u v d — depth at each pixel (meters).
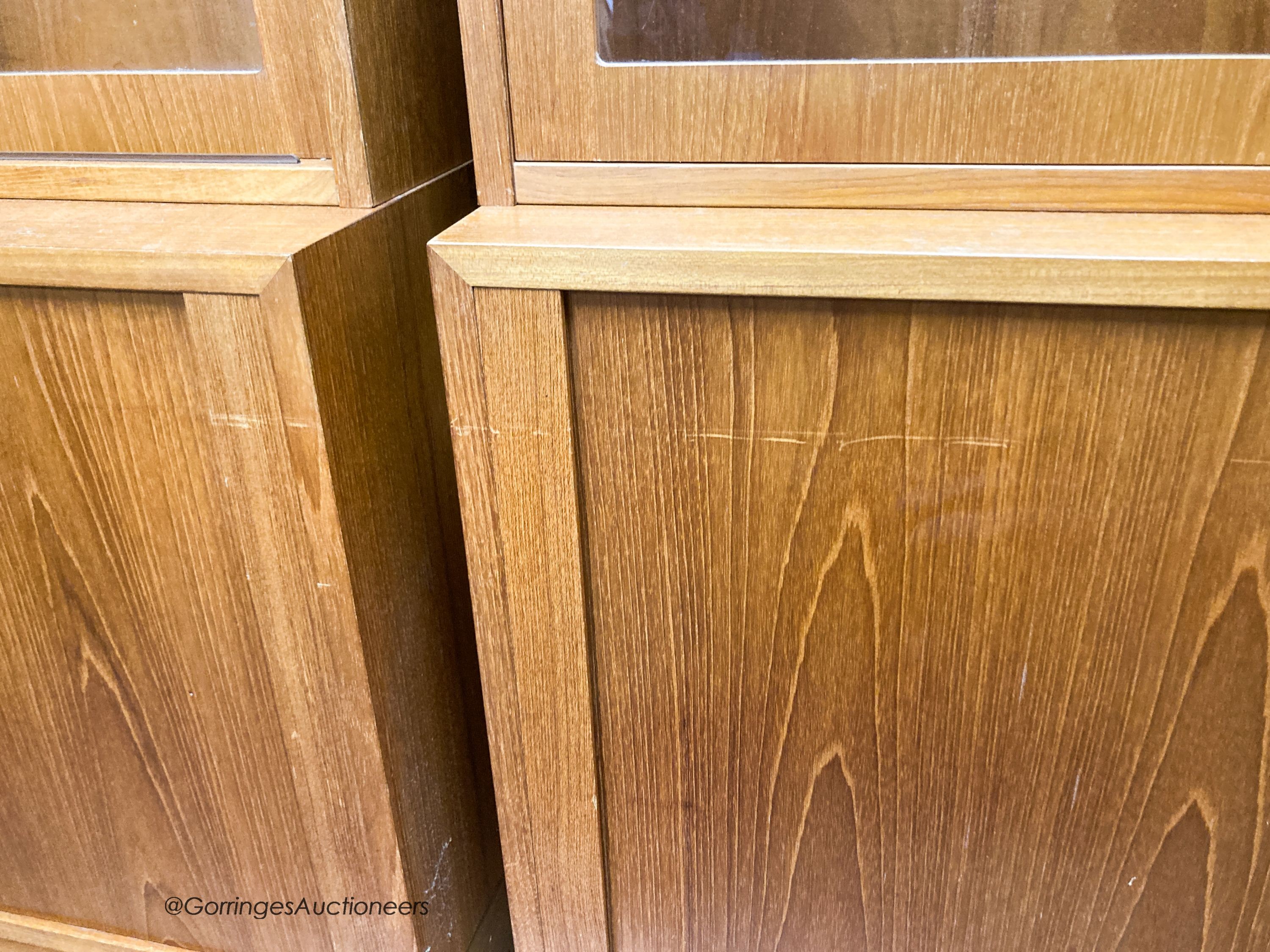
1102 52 0.51
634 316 0.54
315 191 0.62
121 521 0.66
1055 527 0.55
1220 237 0.49
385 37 0.61
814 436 0.56
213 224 0.60
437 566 0.75
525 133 0.57
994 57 0.51
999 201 0.54
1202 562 0.54
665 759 0.68
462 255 0.54
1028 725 0.61
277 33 0.58
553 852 0.73
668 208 0.58
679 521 0.60
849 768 0.65
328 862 0.75
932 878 0.68
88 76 0.62
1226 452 0.51
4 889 0.88
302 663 0.67
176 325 0.58
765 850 0.70
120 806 0.79
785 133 0.55
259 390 0.58
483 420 0.59
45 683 0.75
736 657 0.63
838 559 0.59
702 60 0.55
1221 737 0.58
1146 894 0.64
